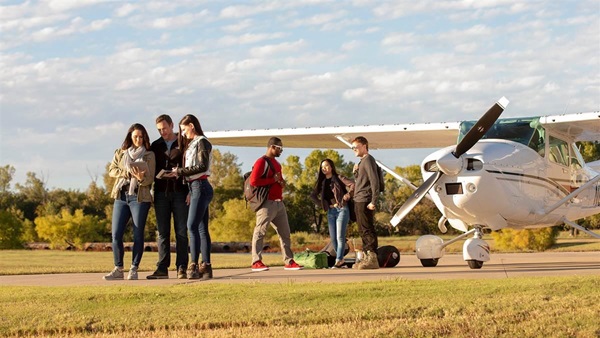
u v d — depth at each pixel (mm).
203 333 7359
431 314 7906
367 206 14250
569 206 17172
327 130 18641
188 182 12016
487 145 14773
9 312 8445
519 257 19219
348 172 74625
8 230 44500
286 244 14125
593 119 15344
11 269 15336
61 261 20484
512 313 7719
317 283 10242
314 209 70062
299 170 72188
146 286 10320
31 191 82062
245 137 19578
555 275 11492
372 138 19344
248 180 13938
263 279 11648
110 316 8195
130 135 12109
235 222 52312
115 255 12297
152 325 7777
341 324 7566
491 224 14914
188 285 10242
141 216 12172
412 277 11555
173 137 12406
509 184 14641
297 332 7211
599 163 21469
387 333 7031
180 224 12234
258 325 7723
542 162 15773
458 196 14422
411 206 14820
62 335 7547
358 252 14523
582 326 7117
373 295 9031
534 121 15758
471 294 8906
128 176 12141
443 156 14219
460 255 20594
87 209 77188
